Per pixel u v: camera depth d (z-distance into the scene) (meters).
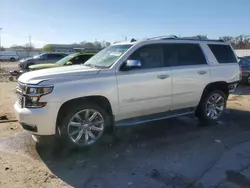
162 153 4.71
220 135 5.65
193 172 4.02
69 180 3.81
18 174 3.96
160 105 5.48
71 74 4.59
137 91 5.10
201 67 6.02
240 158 4.51
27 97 4.39
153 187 3.60
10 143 5.14
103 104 4.91
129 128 6.04
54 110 4.36
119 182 3.74
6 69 27.48
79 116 4.71
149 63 5.35
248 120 6.81
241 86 13.53
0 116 6.95
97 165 4.27
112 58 5.22
